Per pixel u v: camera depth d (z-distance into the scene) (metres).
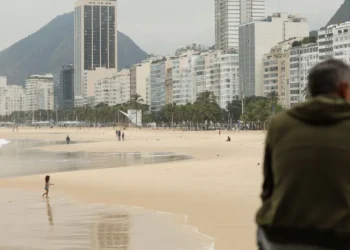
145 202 41.88
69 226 32.00
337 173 5.42
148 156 104.62
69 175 65.56
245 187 48.06
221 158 90.12
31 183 58.34
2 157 109.69
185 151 117.06
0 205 42.34
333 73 5.79
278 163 5.68
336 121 5.56
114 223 32.91
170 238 27.80
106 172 67.56
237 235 27.95
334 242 5.39
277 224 5.57
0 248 25.64
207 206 38.47
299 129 5.64
